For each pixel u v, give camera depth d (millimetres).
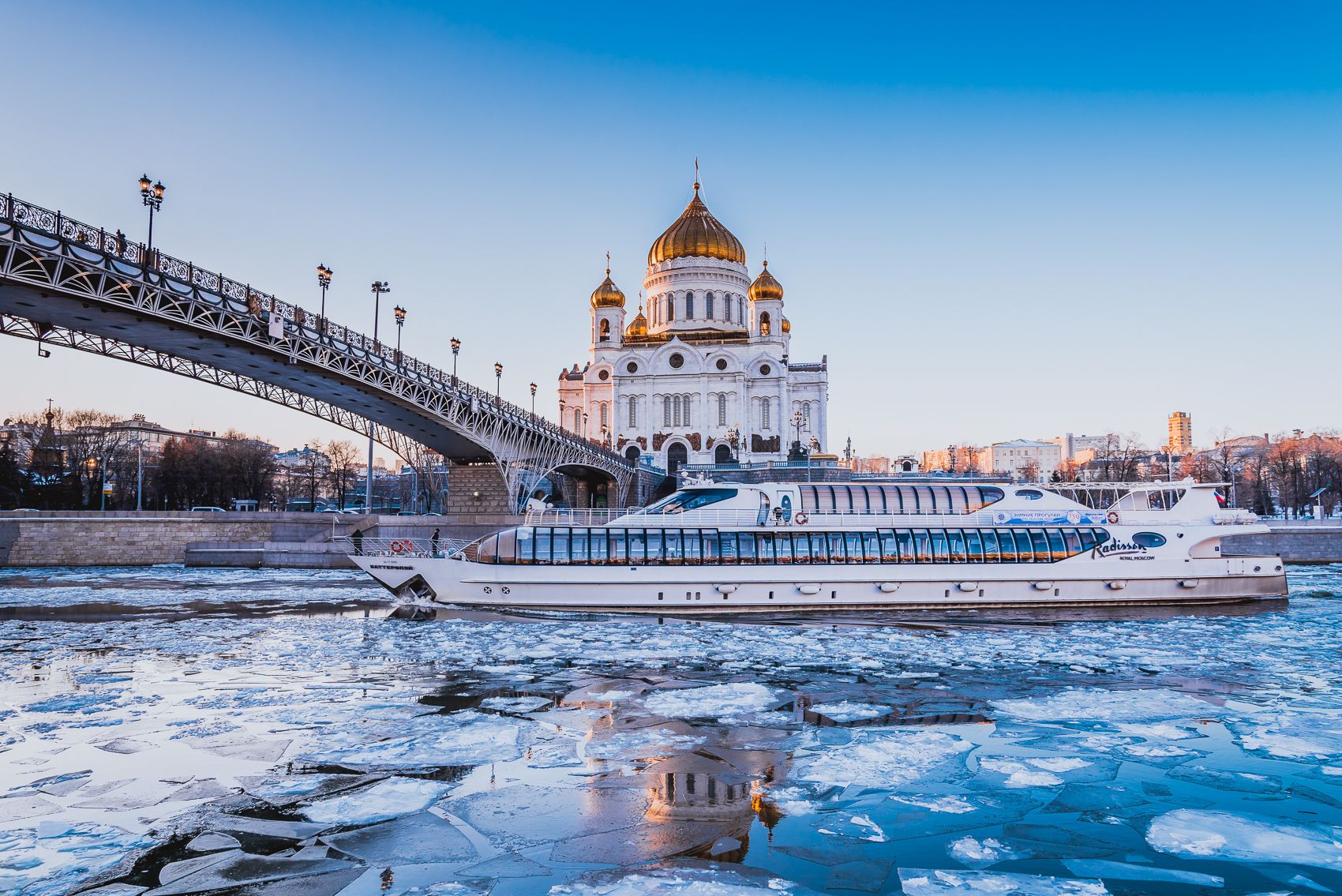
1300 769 15148
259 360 50719
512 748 16047
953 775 14711
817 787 14164
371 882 10609
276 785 14008
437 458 111375
